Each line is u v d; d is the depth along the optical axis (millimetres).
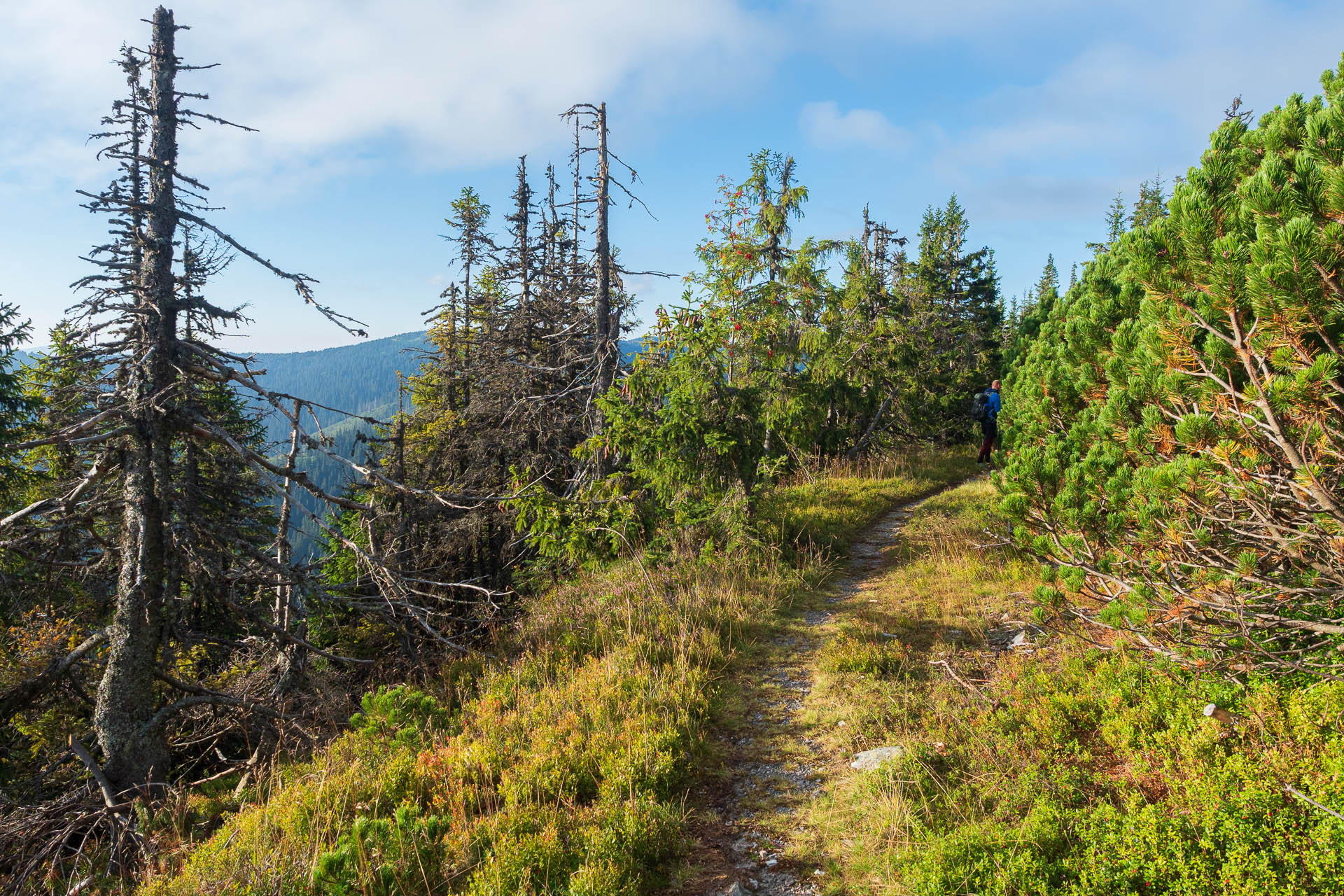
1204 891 3258
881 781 4938
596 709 6430
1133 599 4879
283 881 4215
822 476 17859
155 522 9531
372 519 12586
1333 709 4074
